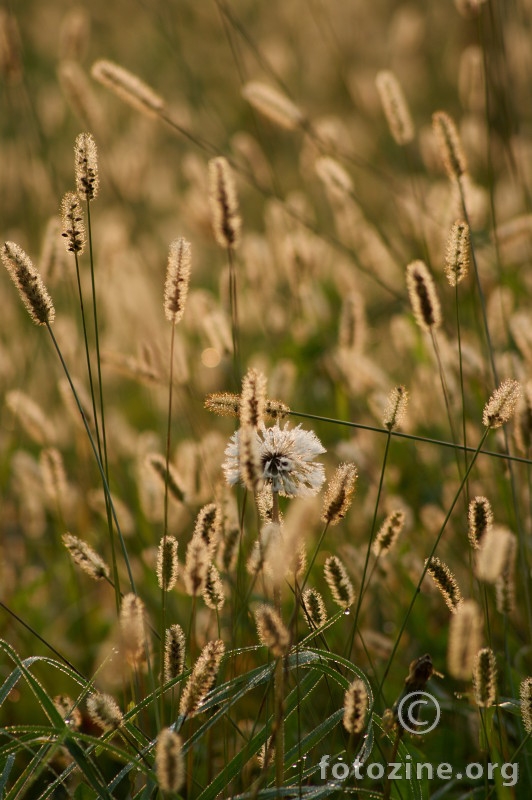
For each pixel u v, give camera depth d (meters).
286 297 14.02
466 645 4.33
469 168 14.60
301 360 11.68
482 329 9.77
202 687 4.62
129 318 13.47
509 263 12.77
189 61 22.28
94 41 25.92
